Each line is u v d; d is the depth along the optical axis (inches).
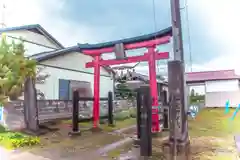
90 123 451.8
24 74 333.1
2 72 324.2
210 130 372.2
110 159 203.0
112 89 726.5
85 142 281.4
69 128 382.0
